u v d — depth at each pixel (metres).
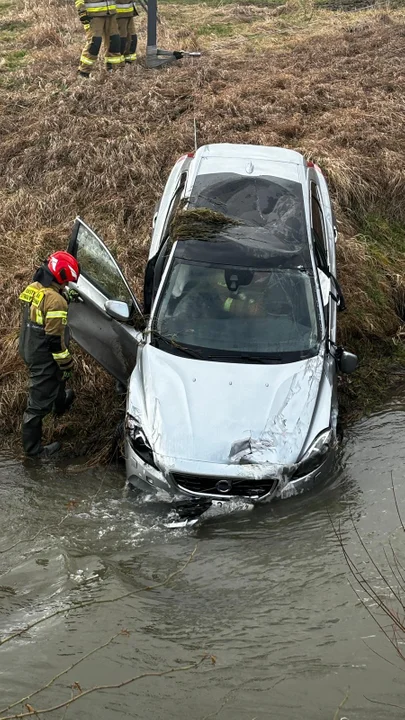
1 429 7.03
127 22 13.07
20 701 3.99
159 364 6.16
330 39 14.99
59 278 6.27
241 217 7.04
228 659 4.44
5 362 7.41
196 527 5.62
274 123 11.25
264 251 6.70
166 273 6.67
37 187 9.94
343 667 4.38
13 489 6.25
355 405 7.37
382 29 15.28
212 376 6.03
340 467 6.32
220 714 4.07
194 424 5.73
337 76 13.07
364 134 10.95
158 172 9.98
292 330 6.35
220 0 18.31
